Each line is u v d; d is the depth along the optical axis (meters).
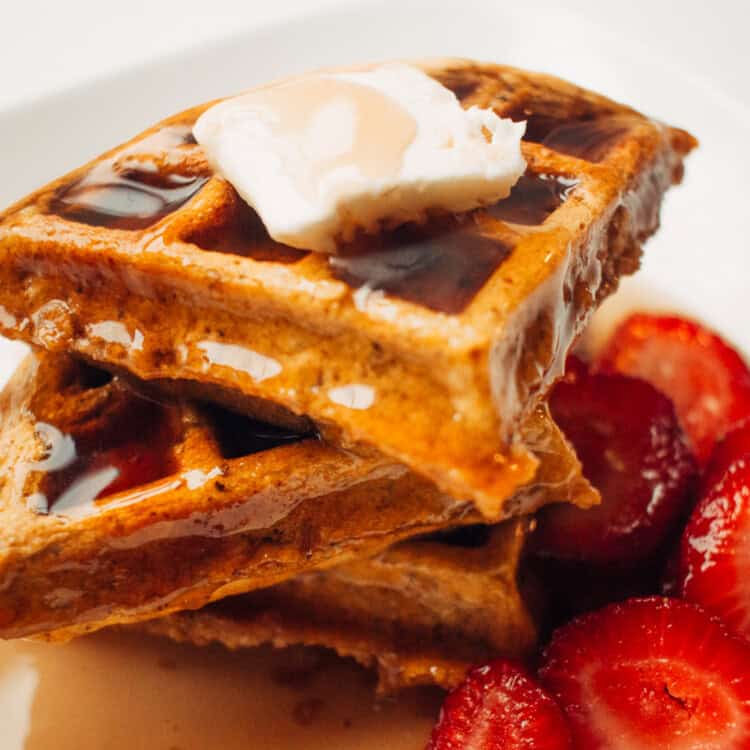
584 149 0.32
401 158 0.29
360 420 0.28
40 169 0.39
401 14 0.41
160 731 0.33
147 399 0.31
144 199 0.31
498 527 0.33
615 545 0.34
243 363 0.29
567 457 0.31
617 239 0.32
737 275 0.38
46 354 0.31
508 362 0.28
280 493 0.30
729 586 0.33
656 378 0.37
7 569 0.30
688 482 0.35
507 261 0.29
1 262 0.30
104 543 0.30
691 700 0.32
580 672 0.32
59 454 0.30
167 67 0.40
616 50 0.40
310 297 0.28
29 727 0.33
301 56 0.41
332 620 0.33
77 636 0.34
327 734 0.33
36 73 0.43
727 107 0.39
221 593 0.31
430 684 0.33
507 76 0.34
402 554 0.32
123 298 0.30
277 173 0.29
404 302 0.28
